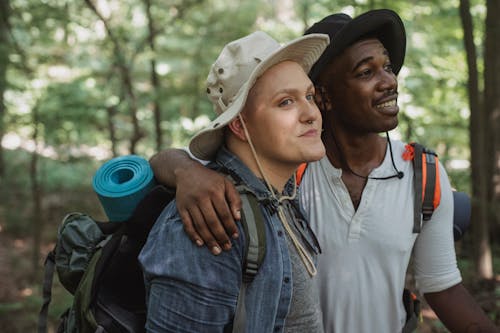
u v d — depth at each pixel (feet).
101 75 29.37
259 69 4.64
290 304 4.78
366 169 5.97
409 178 5.89
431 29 25.75
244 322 4.50
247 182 4.89
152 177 5.14
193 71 29.50
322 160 6.02
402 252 5.84
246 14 31.50
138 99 29.17
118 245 5.05
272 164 4.97
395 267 5.86
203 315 4.37
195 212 4.43
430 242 6.00
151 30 29.09
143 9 31.42
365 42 5.75
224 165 5.01
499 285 16.66
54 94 25.27
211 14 30.89
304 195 6.05
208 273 4.39
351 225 5.83
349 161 5.98
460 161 27.07
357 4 21.33
